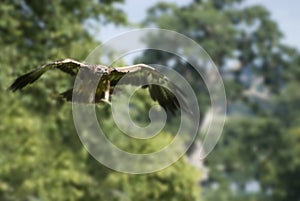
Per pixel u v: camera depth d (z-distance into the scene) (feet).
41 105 183.83
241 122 511.40
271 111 538.06
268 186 510.58
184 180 195.62
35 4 206.49
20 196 184.75
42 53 196.44
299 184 502.38
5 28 198.59
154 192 194.18
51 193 185.47
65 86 174.70
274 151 511.40
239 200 491.31
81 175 186.91
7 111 181.98
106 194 192.44
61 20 206.80
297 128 519.60
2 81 184.55
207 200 485.56
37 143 182.39
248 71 534.37
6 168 179.42
